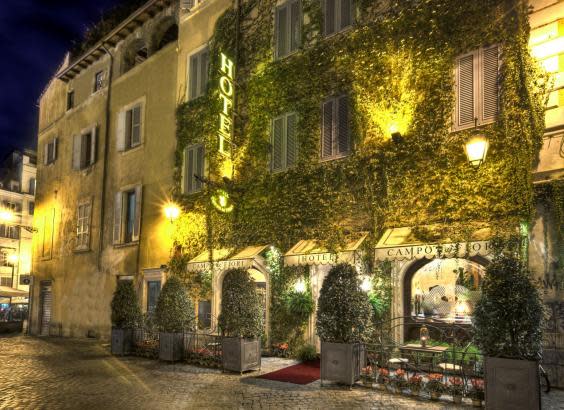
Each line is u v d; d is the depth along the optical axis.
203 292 15.36
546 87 9.55
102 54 22.56
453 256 9.45
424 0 11.64
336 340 9.02
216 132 15.95
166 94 18.42
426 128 11.13
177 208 16.03
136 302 14.13
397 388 8.35
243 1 16.08
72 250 22.08
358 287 9.30
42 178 25.77
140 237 18.30
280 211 13.59
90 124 22.52
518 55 9.98
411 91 11.50
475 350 9.54
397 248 10.12
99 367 11.67
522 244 9.21
